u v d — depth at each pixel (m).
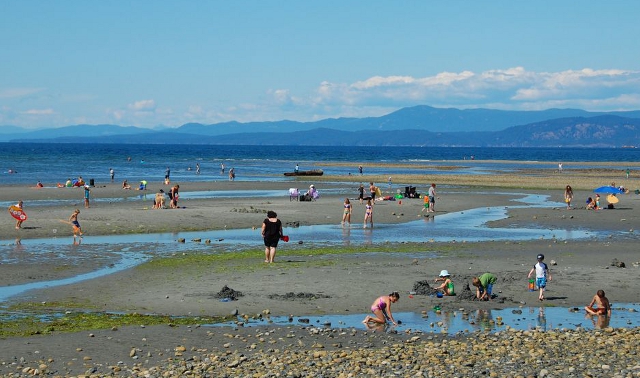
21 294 27.17
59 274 31.48
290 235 46.81
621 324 23.56
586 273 32.72
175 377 16.81
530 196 83.62
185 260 35.56
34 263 34.12
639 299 27.75
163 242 42.44
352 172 149.25
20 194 77.19
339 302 26.55
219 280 30.39
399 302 26.73
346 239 44.88
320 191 89.94
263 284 29.58
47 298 26.55
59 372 17.61
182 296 27.12
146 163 186.12
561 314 25.08
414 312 25.25
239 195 81.62
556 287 29.69
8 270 32.12
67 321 23.00
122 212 57.38
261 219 54.78
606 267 34.31
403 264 34.88
